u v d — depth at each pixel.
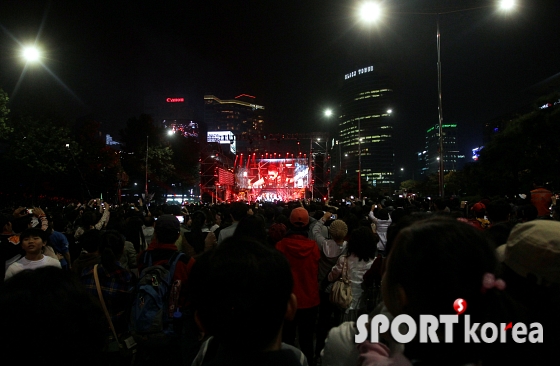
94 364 1.31
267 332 1.47
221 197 59.19
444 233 1.29
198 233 6.32
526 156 24.11
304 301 4.93
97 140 37.72
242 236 1.73
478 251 1.23
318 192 57.03
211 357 1.86
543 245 1.85
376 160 173.38
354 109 184.00
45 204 34.22
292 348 1.95
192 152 55.34
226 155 77.69
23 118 29.42
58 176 32.72
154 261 4.30
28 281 1.28
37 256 4.71
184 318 4.15
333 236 5.78
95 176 37.00
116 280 3.98
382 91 178.62
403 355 1.32
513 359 1.25
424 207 14.25
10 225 6.35
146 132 45.53
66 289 1.30
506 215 5.55
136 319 3.91
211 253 1.60
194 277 1.55
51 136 29.39
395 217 7.99
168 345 3.99
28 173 29.38
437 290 1.19
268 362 1.43
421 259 1.24
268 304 1.46
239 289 1.43
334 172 80.88
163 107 105.88
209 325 1.47
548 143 23.48
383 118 176.38
